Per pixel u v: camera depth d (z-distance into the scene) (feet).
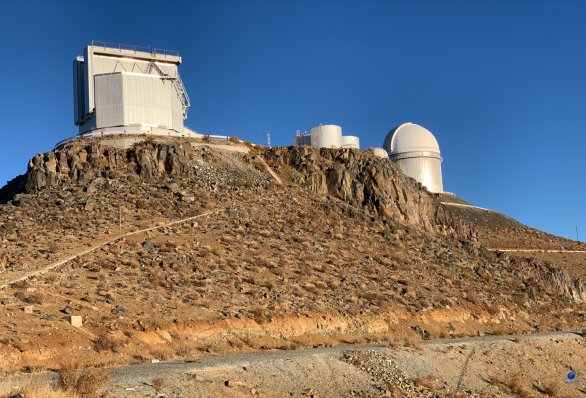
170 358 96.78
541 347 145.48
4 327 92.17
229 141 238.89
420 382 105.70
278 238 175.22
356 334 132.05
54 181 187.62
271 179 215.10
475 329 161.17
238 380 86.02
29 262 130.11
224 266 146.00
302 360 99.30
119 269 130.82
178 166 200.03
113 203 175.32
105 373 75.56
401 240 200.75
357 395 94.27
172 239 155.84
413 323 147.84
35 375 78.18
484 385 116.88
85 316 103.65
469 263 204.54
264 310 124.57
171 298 121.19
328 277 156.46
